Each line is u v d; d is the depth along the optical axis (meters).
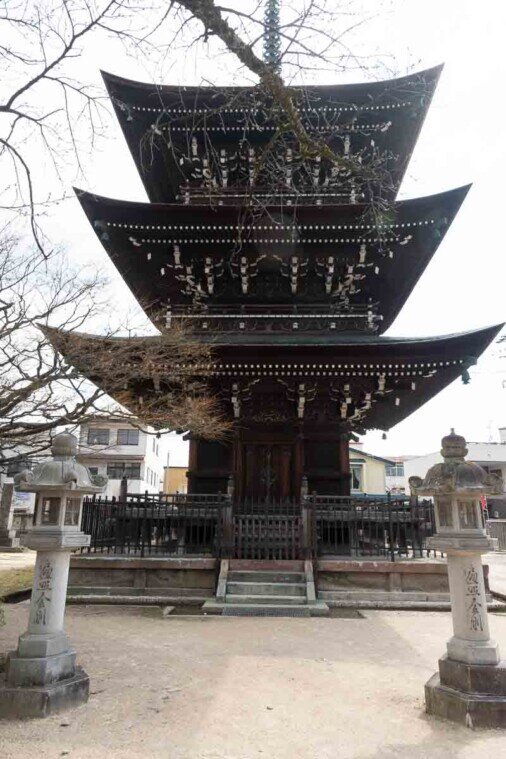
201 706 5.18
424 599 11.19
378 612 10.48
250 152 15.30
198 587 11.64
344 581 11.58
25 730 4.54
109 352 9.92
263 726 4.72
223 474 15.37
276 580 11.38
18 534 30.58
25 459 8.48
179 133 17.11
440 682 5.14
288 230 15.59
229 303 17.56
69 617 9.75
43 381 7.97
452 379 15.31
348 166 7.72
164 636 8.20
